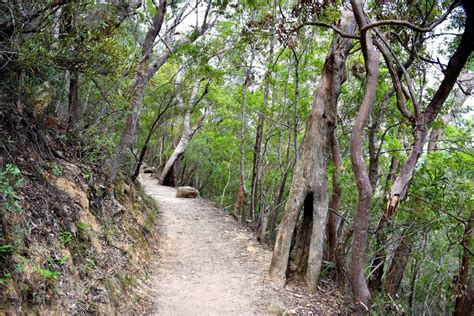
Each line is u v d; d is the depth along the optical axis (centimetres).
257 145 1225
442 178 694
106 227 579
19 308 278
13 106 437
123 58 429
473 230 717
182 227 1004
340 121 881
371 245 879
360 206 395
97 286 423
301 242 717
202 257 785
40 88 482
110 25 440
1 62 376
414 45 521
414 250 972
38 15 368
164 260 729
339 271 709
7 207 325
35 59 346
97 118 669
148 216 905
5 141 397
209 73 1073
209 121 1980
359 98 888
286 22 579
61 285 356
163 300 548
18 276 295
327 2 546
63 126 600
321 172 691
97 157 666
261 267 743
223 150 1756
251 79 1131
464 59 392
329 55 705
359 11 402
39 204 397
